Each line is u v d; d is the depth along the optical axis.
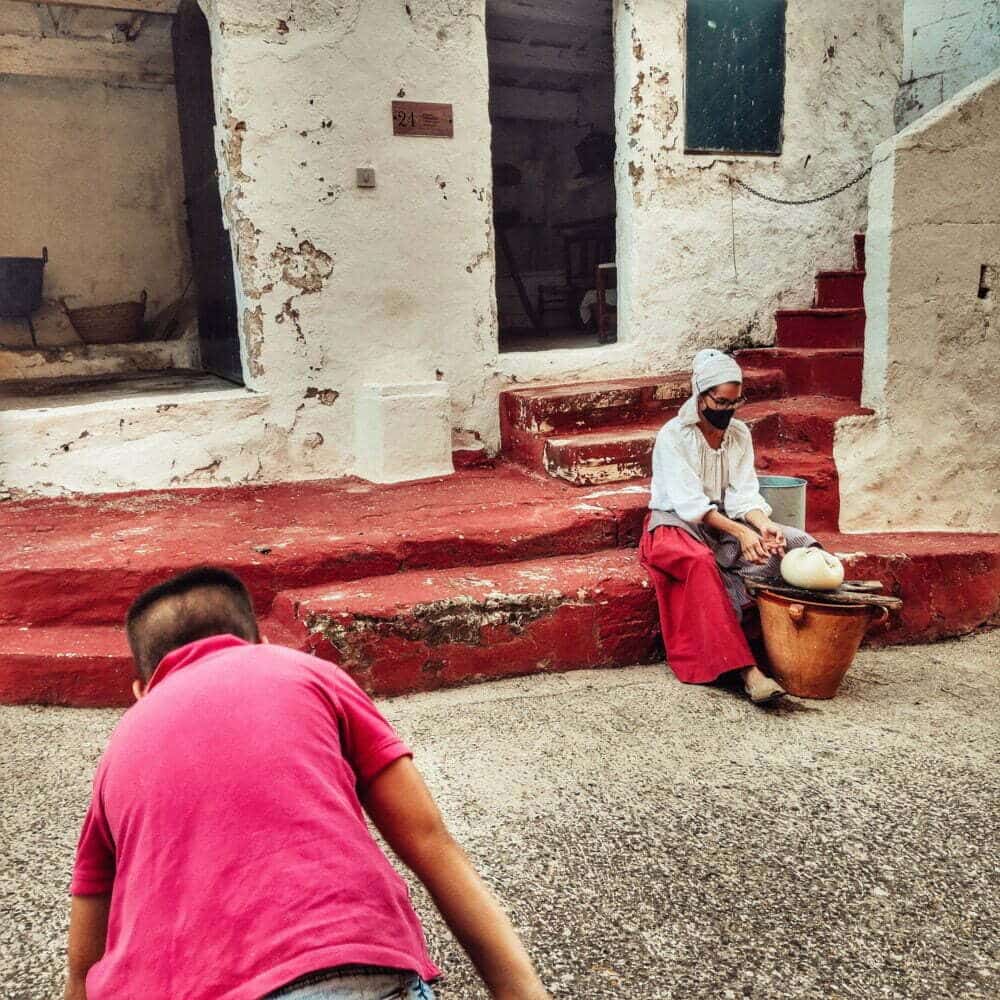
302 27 5.39
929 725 3.72
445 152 5.81
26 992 2.20
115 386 6.98
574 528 4.74
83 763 3.37
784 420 5.56
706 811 3.00
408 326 5.87
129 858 1.22
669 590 4.13
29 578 4.08
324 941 1.13
